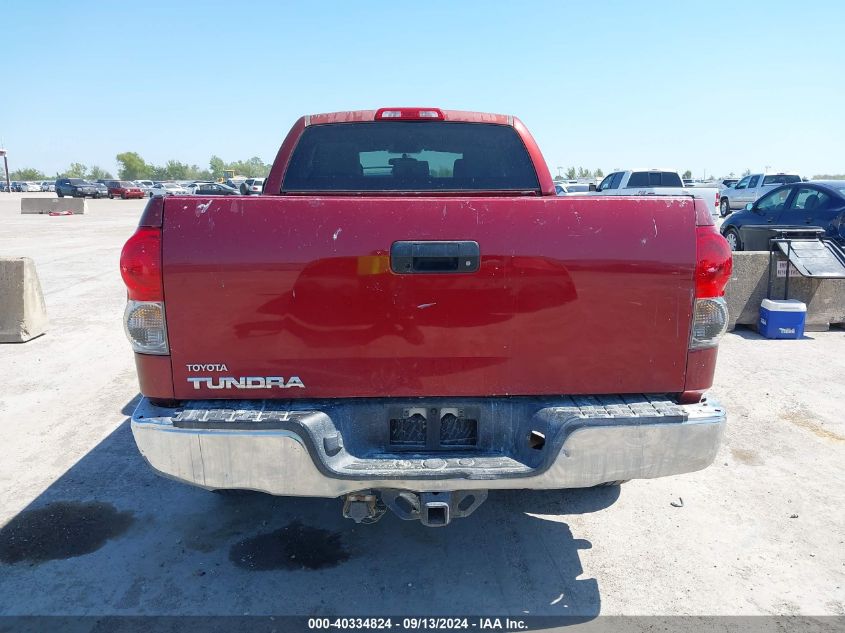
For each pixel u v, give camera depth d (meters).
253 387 2.70
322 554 3.41
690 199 2.74
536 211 2.66
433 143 3.70
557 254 2.65
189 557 3.37
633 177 20.30
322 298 2.64
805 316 7.69
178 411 2.66
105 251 15.67
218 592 3.08
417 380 2.73
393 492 2.73
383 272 2.63
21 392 5.81
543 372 2.75
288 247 2.60
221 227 2.60
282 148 3.65
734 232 13.17
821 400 5.61
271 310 2.64
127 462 4.45
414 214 2.63
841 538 3.56
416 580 3.19
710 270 2.70
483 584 3.16
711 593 3.10
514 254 2.64
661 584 3.17
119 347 7.21
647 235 2.68
